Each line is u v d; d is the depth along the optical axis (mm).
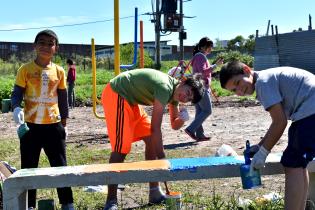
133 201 5750
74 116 16141
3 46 59469
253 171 4184
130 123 5207
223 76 4156
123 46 43188
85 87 25312
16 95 4918
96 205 5559
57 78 5062
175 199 4848
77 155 8781
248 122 12781
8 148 9711
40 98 4969
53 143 5039
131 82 5105
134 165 4578
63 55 52312
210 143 9586
